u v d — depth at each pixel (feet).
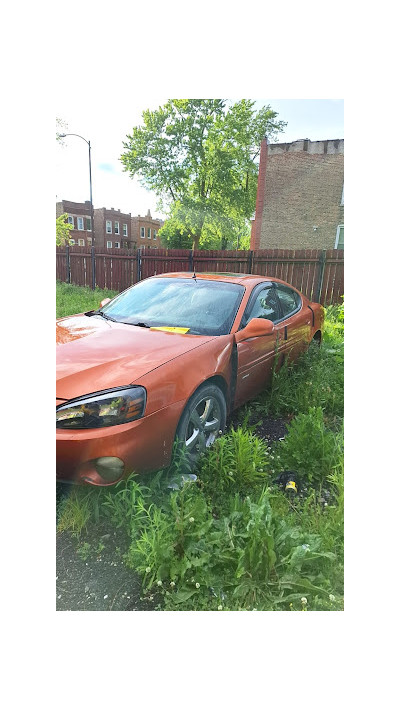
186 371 7.04
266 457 8.00
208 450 7.49
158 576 5.71
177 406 6.75
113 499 6.40
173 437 6.75
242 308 9.46
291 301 11.97
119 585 6.01
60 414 6.13
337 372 10.55
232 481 7.25
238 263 23.63
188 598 5.62
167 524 5.91
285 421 9.71
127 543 6.27
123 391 6.23
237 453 7.32
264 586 5.81
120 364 6.85
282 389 10.15
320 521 6.47
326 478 7.64
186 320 9.20
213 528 6.18
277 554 5.91
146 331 8.55
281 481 7.59
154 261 21.95
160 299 10.00
